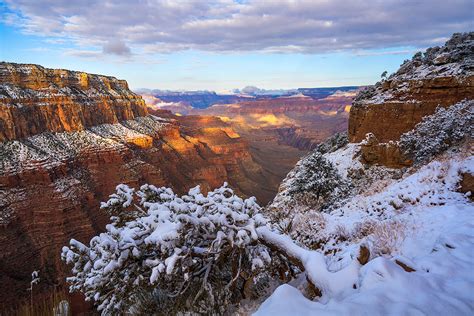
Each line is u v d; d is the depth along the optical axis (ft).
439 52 104.22
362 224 32.65
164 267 16.97
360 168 91.56
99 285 17.85
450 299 11.85
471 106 69.72
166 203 20.53
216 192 21.63
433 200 32.42
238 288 22.61
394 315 10.78
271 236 20.68
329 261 23.52
